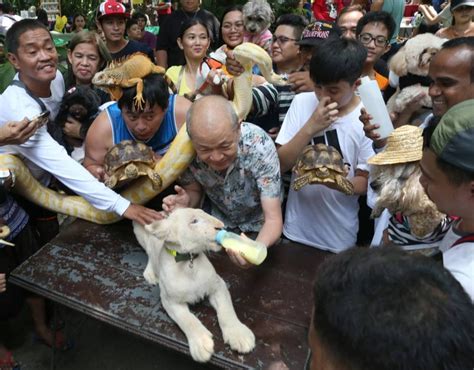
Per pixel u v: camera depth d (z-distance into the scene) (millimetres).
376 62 2955
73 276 1712
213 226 1413
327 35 2332
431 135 1053
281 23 2648
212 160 1509
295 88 2234
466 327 537
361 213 2266
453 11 3258
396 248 667
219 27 3502
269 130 2350
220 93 2023
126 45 3816
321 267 667
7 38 1948
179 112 2023
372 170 1491
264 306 1556
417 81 2350
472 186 958
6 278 2018
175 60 4141
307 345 1383
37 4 6020
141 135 1945
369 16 2623
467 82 1570
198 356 1331
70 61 2729
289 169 1891
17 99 1953
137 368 2234
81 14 6715
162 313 1522
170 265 1459
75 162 1889
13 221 2008
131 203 1852
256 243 1381
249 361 1324
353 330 553
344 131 1831
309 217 1943
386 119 1686
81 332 2451
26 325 2516
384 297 561
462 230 1164
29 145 1851
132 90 1763
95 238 1977
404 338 525
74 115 2195
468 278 1006
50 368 2229
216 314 1500
